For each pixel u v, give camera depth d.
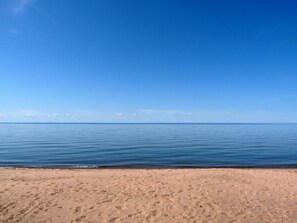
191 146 37.59
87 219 7.89
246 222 7.70
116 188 11.34
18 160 24.22
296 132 88.88
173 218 7.98
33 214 8.28
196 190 11.06
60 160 24.28
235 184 12.09
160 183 12.24
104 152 30.23
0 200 9.61
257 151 31.59
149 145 39.06
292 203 9.41
